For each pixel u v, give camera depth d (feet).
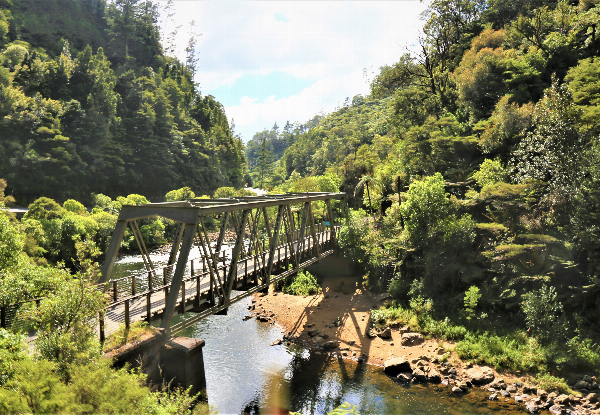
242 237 64.95
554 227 85.15
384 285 108.37
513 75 150.00
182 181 393.91
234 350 79.56
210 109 583.17
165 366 48.01
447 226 93.50
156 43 615.57
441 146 144.36
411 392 63.82
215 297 62.49
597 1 176.86
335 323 91.86
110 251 58.49
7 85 296.71
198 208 55.06
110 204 234.17
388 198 138.72
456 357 73.20
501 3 242.58
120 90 404.77
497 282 86.48
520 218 91.76
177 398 41.50
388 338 83.10
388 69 198.80
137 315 51.62
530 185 93.09
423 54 195.31
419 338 80.07
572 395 59.41
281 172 624.59
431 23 195.83
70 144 299.99
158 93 444.14
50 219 155.74
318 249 102.27
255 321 97.14
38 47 439.22
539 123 98.17
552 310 73.72
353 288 113.70
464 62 183.42
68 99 346.54
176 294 51.13
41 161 273.75
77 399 28.04
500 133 126.41
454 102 188.24
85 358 32.89
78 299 35.99
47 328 34.42
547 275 78.84
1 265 60.29
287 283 121.08
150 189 359.46
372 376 69.67
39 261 115.14
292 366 73.31
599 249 75.92
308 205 96.48
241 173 529.45
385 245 111.65
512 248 81.76
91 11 587.68
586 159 82.53
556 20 180.75
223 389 63.98
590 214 78.13
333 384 66.64
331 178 195.11
